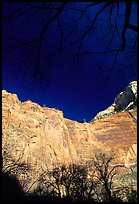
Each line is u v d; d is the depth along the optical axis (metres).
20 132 61.53
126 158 80.69
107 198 17.03
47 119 77.06
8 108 65.38
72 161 72.00
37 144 63.62
